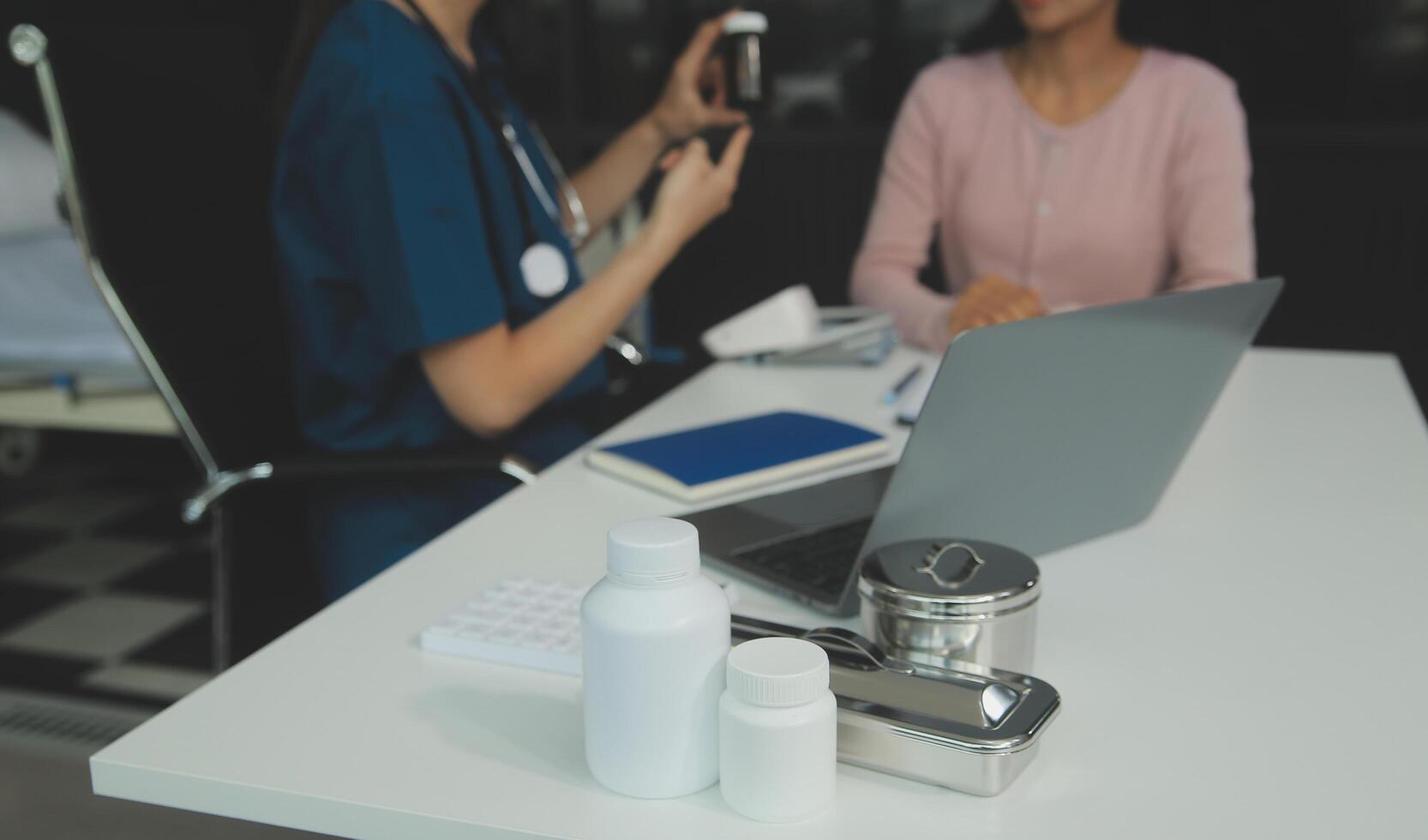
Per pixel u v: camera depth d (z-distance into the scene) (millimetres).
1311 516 924
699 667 539
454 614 729
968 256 2094
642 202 2932
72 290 2729
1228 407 1257
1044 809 539
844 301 3131
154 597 2480
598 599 546
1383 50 2682
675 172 1346
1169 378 826
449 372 1258
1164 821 530
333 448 1362
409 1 1322
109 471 3275
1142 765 576
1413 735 602
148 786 588
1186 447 900
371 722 627
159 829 1653
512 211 1388
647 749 542
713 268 3203
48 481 3205
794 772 522
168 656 2215
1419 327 2746
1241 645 704
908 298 1725
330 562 1310
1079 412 777
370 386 1340
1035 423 751
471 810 545
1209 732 605
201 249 1284
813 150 3051
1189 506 952
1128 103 1950
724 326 1484
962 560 656
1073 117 1994
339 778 574
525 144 1594
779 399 1317
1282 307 2832
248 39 1454
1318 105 2746
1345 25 2689
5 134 3064
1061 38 1957
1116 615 747
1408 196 2689
